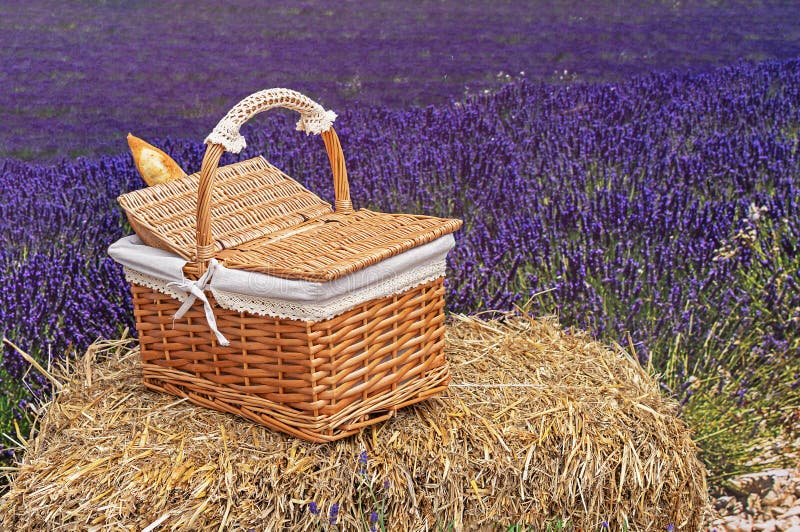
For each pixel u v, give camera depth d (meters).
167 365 1.71
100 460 1.51
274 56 2.50
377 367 1.59
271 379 1.54
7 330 2.20
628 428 1.74
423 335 1.69
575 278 2.40
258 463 1.48
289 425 1.55
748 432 2.40
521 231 2.47
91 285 2.29
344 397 1.54
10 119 2.26
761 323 2.37
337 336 1.48
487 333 2.14
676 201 2.42
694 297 2.38
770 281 2.35
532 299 2.45
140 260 1.59
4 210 2.25
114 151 2.37
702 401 2.41
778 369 2.37
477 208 2.54
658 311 2.41
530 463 1.62
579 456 1.64
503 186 2.54
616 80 2.53
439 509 1.54
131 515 1.42
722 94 2.49
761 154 2.40
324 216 1.81
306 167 2.55
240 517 1.42
